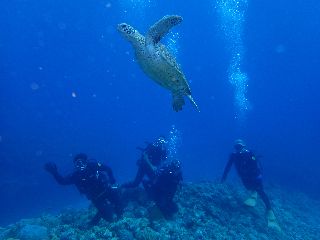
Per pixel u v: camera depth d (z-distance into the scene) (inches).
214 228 322.7
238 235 323.6
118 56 3873.0
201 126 3191.4
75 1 2165.4
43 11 2475.4
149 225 303.7
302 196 626.5
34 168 983.6
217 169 1031.6
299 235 381.1
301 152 1432.1
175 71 136.8
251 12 2180.1
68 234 272.2
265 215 397.7
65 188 802.8
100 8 2266.2
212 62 3521.2
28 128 2365.9
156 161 414.9
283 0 1995.6
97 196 308.8
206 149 1702.8
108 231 272.5
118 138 2062.0
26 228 275.4
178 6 2185.0
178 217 335.3
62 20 2726.4
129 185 397.1
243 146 407.5
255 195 396.8
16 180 832.9
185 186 413.7
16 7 2384.4
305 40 2566.4
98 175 307.4
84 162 305.6
